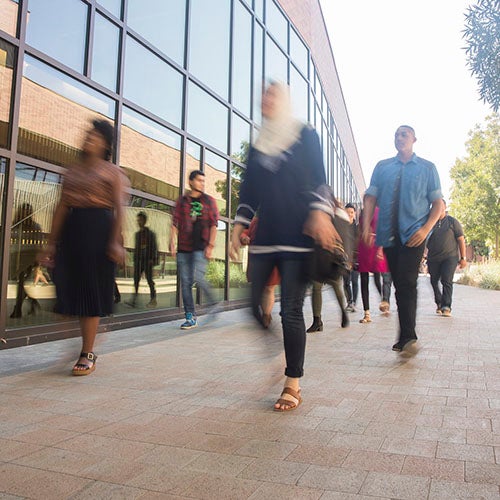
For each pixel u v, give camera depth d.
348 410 3.00
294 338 3.08
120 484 2.05
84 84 6.10
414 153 4.63
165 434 2.63
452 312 8.59
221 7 9.70
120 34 6.76
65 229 3.99
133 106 6.94
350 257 3.61
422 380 3.70
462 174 30.00
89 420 2.87
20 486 2.04
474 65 8.16
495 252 28.62
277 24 12.91
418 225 4.41
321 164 3.08
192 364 4.39
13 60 5.13
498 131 28.53
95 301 3.96
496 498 1.88
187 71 8.34
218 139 9.47
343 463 2.22
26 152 5.29
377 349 4.99
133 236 6.95
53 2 5.66
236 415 2.94
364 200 4.78
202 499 1.91
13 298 5.15
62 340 5.57
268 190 3.06
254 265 3.08
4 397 3.34
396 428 2.67
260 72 11.66
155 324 7.12
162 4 7.75
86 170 4.00
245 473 2.14
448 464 2.19
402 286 4.48
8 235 4.99
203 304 8.65
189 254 6.68
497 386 3.51
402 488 1.97
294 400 3.05
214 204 6.75
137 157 7.06
